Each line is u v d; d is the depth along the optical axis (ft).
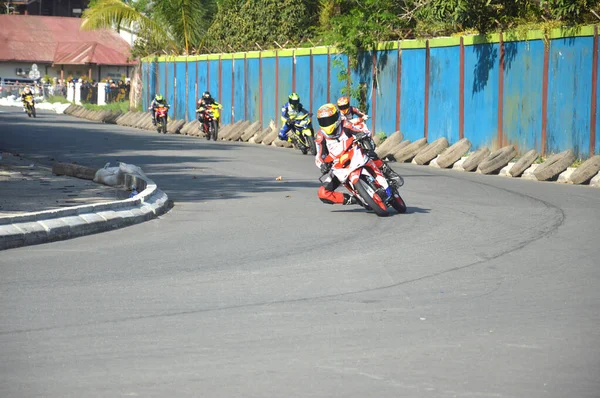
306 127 152.35
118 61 492.13
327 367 32.01
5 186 90.48
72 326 38.22
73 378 30.81
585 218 72.13
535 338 35.91
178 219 74.13
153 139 191.93
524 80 130.11
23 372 31.55
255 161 134.92
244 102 223.51
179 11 273.75
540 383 30.17
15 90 474.49
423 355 33.53
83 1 617.62
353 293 44.75
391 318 39.42
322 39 197.67
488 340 35.65
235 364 32.45
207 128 198.59
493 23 138.10
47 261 54.24
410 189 95.96
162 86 279.28
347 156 73.51
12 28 510.58
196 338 36.17
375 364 32.37
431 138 152.25
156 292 45.16
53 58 497.46
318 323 38.55
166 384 30.09
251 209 80.18
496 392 29.22
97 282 47.78
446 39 147.13
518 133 131.64
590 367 31.99
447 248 58.23
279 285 46.83
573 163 118.83
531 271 50.21
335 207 81.25
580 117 119.85
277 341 35.65
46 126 231.91
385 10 165.37
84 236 64.90
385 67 164.86
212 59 242.17
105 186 92.38
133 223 71.31
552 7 121.60
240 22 251.39
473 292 44.83
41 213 63.21
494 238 62.23
